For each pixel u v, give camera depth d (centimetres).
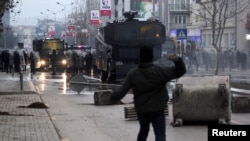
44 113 2325
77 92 3588
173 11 12706
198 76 1961
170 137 1677
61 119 2152
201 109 1888
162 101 1190
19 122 1989
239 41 9256
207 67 7375
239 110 2322
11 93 3434
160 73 1181
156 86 1182
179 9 12650
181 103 1905
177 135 1714
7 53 6669
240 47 9238
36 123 1969
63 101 2972
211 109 1881
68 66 6069
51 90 3844
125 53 4200
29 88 3800
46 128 1839
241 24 9219
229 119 1892
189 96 1898
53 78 5600
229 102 1886
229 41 9706
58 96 3322
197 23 10938
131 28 4191
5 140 1573
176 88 1917
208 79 1930
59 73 7125
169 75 1175
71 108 2594
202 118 1897
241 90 3462
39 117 2172
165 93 1198
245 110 2328
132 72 1198
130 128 1911
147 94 1187
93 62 6391
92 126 1966
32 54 6712
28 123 1964
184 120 1919
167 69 1184
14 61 6600
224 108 1875
